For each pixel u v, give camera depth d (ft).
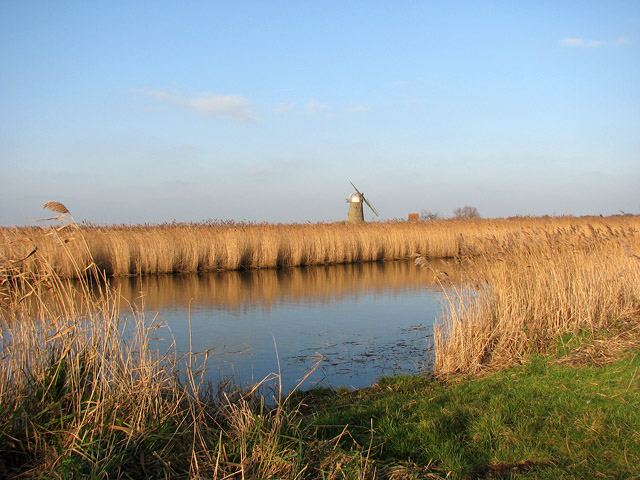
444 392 23.66
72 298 19.17
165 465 14.43
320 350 34.17
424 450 17.60
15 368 16.55
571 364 26.71
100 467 13.85
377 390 25.44
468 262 34.60
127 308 47.85
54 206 18.03
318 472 15.07
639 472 15.40
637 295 40.47
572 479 15.24
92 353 17.69
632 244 44.27
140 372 18.35
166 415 17.22
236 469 14.92
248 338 37.40
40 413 15.53
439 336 30.45
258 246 85.56
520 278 35.55
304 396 25.26
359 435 18.81
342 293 58.90
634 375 23.40
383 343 36.11
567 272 37.99
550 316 34.32
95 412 15.93
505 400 21.75
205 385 24.62
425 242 103.76
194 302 52.34
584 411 20.03
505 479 15.48
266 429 16.75
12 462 14.87
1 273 17.87
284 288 62.80
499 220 115.24
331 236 94.17
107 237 72.59
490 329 32.35
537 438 17.99
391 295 57.67
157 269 75.87
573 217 109.81
